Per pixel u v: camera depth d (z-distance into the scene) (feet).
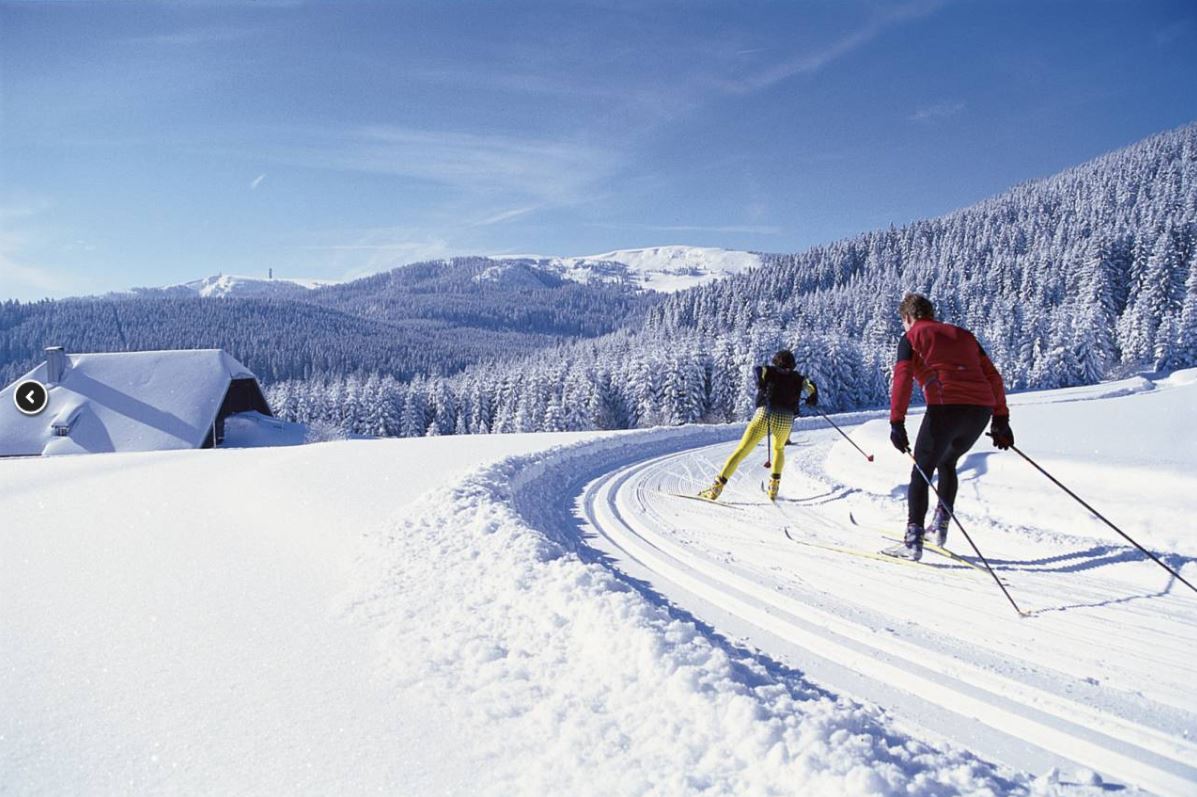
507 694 7.88
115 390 124.26
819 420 80.94
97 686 7.89
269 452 40.37
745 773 6.23
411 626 10.01
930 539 15.02
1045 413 35.27
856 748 6.48
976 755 6.85
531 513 19.90
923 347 14.30
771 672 8.90
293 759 6.34
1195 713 7.46
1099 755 6.76
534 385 246.68
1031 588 11.90
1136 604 10.85
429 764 6.34
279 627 9.95
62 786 5.88
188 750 6.49
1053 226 414.62
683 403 196.13
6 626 9.95
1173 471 13.70
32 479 28.78
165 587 11.92
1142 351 212.84
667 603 11.80
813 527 17.63
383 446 37.88
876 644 9.71
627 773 6.23
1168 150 473.67
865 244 528.63
